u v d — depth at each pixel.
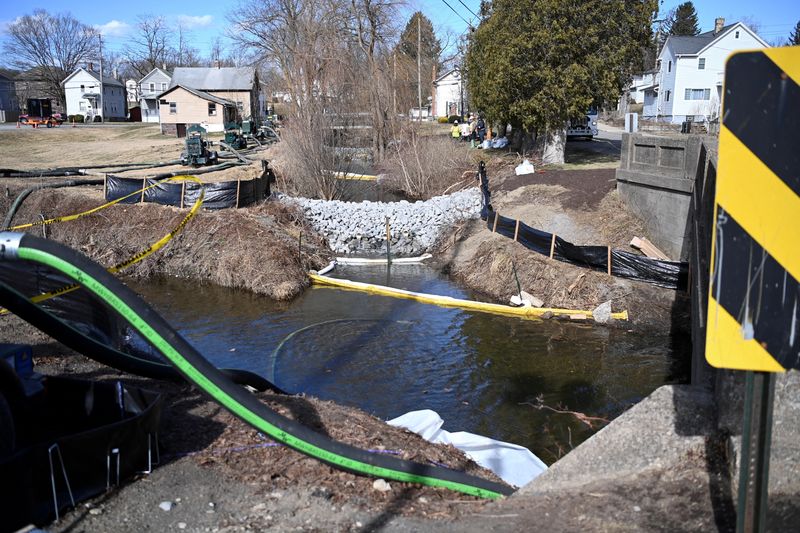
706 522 2.98
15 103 86.62
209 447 4.22
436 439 5.86
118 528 3.26
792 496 3.12
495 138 34.59
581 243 15.77
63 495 3.39
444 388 10.11
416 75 46.22
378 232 20.42
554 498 3.39
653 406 3.77
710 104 48.78
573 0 22.30
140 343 8.41
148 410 3.84
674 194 14.12
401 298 15.38
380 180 27.20
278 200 20.97
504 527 3.14
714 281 2.24
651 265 13.20
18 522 3.15
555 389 10.09
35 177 24.41
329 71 25.23
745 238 2.21
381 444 4.61
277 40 37.62
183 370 3.41
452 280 16.89
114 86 85.50
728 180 2.21
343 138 24.67
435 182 25.50
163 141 43.28
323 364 11.17
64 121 72.69
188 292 16.11
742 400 3.22
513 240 16.34
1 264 4.98
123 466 3.70
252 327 13.35
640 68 24.27
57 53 87.44
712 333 2.26
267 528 3.26
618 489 3.35
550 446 8.19
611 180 18.59
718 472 3.32
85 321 6.21
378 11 36.53
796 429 3.18
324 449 3.66
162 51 103.88
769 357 2.22
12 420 3.41
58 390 4.18
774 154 2.17
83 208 19.36
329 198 23.36
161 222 18.39
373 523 3.29
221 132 53.00
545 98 23.28
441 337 12.53
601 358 11.34
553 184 19.77
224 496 3.61
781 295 2.19
